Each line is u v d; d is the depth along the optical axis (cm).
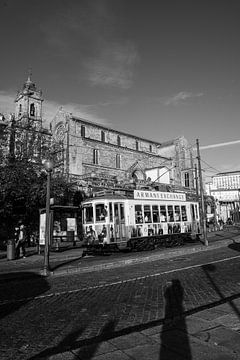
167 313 693
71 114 4547
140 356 455
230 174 9538
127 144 5428
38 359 461
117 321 651
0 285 1127
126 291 945
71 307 778
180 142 6425
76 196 3247
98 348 489
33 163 2508
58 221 2800
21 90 4950
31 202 2423
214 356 445
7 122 2681
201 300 796
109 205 2031
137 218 2178
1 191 2216
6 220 2511
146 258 1719
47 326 634
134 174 5266
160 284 1029
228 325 573
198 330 551
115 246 2006
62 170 3656
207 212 4853
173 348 478
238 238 2942
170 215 2462
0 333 600
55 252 2312
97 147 4644
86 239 2050
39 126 3856
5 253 2466
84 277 1259
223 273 1185
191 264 1473
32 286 1102
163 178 5281
